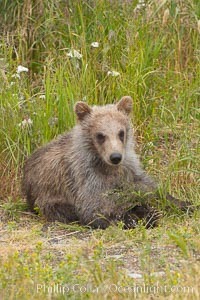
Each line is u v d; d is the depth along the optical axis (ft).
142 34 51.72
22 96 48.16
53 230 39.01
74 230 38.96
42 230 39.19
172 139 47.37
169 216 39.60
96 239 36.27
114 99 48.98
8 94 46.75
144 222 39.06
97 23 52.70
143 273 30.68
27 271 29.78
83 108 40.78
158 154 45.32
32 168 42.83
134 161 40.81
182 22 53.62
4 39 53.11
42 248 35.50
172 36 53.21
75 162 40.19
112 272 29.27
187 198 42.70
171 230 36.83
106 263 32.81
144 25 52.16
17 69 48.47
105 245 35.47
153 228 38.58
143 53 50.88
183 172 43.45
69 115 46.09
